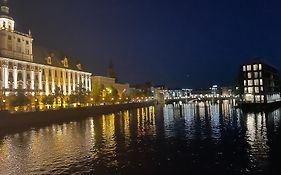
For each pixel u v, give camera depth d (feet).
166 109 543.39
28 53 361.10
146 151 137.18
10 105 280.72
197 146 144.77
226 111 399.24
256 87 394.73
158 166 110.32
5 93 307.78
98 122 283.18
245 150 130.82
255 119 255.91
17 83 331.77
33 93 352.08
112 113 428.15
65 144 163.12
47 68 392.68
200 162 113.70
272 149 130.62
